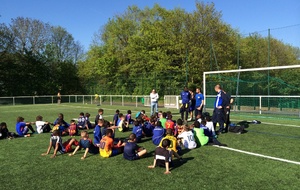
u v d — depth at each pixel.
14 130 11.31
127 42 40.38
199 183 4.75
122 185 4.72
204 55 28.14
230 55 28.00
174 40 30.12
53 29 47.34
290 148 7.23
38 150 7.46
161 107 23.19
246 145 7.63
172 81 27.81
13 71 36.03
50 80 40.44
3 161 6.40
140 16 42.34
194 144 7.29
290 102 17.30
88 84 37.94
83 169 5.68
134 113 17.69
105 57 38.69
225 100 9.47
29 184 4.88
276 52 27.19
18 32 38.28
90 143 6.71
